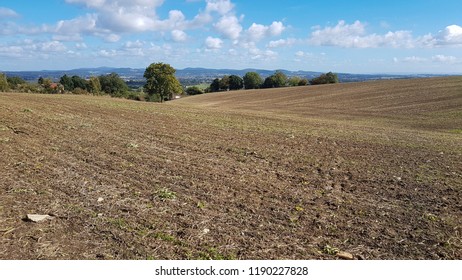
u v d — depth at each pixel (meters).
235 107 52.62
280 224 5.84
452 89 51.78
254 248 5.06
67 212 5.96
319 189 7.76
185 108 32.84
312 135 16.78
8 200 6.36
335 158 11.16
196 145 12.44
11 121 15.54
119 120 18.88
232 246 5.09
